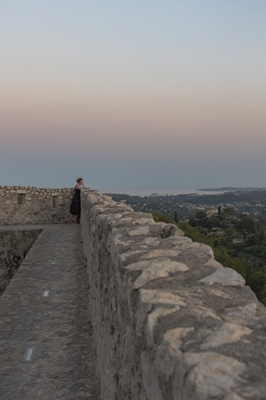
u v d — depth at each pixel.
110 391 4.14
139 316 2.63
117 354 3.73
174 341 1.96
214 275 2.92
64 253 13.31
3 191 20.41
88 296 8.85
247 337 1.91
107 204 8.67
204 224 64.44
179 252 3.63
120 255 3.71
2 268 18.00
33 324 7.39
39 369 5.78
